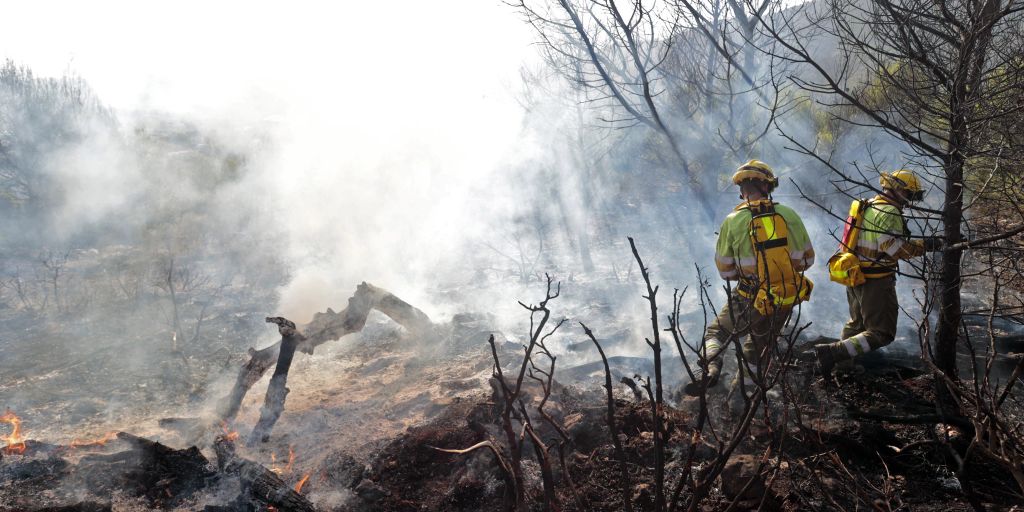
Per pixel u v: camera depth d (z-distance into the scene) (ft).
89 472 10.88
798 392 14.05
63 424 15.51
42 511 9.63
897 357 15.81
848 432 12.37
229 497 10.25
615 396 14.48
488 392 15.03
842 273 14.23
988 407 9.80
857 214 14.01
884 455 12.01
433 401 14.82
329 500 11.05
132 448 11.37
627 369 16.53
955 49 12.24
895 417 13.00
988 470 11.49
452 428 12.61
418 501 11.09
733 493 10.86
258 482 10.36
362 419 14.89
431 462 11.94
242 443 13.84
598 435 12.52
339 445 13.55
